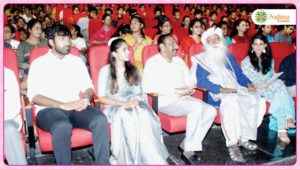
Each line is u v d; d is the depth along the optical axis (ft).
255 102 10.36
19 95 8.19
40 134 7.99
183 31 19.26
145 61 10.68
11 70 8.25
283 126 10.91
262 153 10.14
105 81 9.25
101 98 9.02
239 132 9.95
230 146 9.78
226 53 11.24
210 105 9.61
